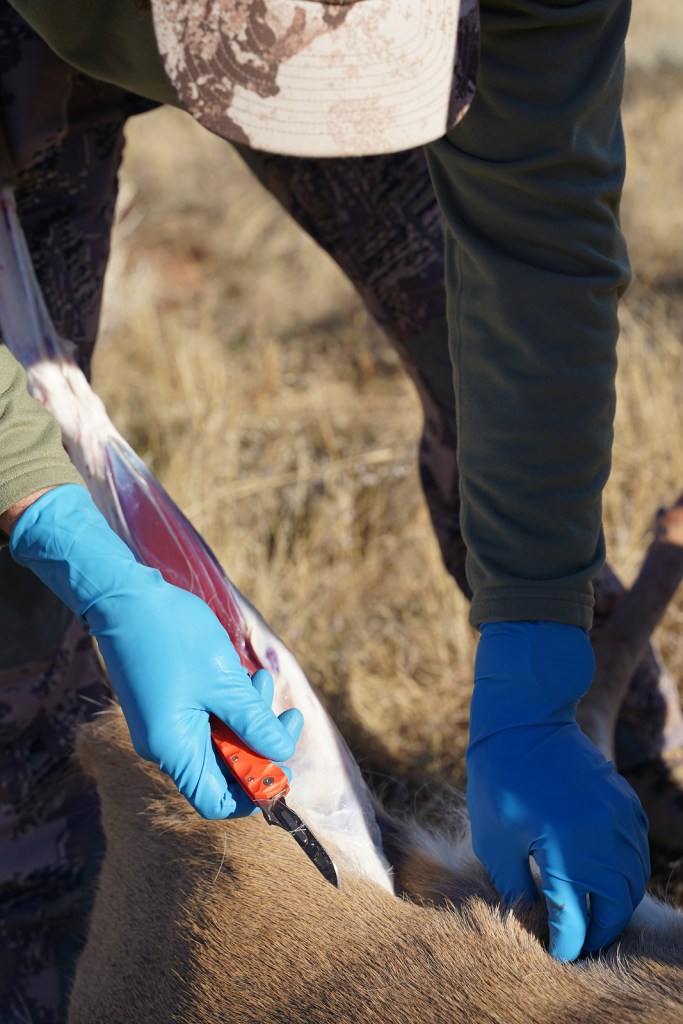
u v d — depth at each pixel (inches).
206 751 51.4
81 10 51.6
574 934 50.7
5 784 78.3
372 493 138.7
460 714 106.7
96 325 78.2
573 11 51.9
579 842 52.1
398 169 76.6
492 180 54.9
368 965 52.1
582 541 57.1
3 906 80.4
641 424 141.1
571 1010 46.4
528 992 48.0
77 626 78.4
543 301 55.1
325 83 45.8
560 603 56.8
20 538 54.7
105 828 68.7
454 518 84.9
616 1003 46.4
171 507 64.8
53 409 66.6
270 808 50.1
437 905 56.3
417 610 121.3
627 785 55.3
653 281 189.3
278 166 78.9
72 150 70.9
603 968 49.3
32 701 77.0
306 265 207.5
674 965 48.8
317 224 80.9
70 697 79.2
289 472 144.3
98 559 53.0
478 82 53.6
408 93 46.8
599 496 57.6
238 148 81.6
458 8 47.8
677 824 85.8
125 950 61.9
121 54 54.0
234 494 136.8
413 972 50.6
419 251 78.2
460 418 59.1
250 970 54.7
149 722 51.1
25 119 66.1
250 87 45.6
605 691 73.9
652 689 86.2
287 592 122.4
